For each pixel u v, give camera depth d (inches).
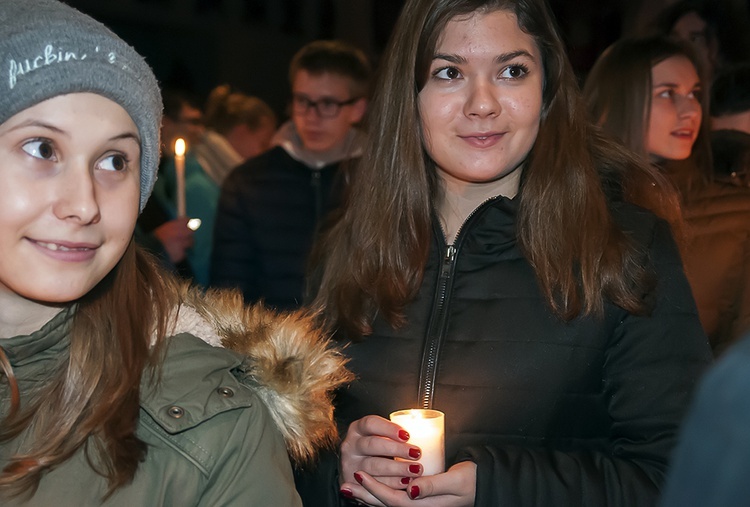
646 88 110.3
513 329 70.7
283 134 148.3
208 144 179.0
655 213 75.9
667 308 68.9
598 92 114.2
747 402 26.8
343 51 143.9
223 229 143.0
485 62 71.2
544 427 69.6
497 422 70.0
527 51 71.4
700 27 140.4
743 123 118.5
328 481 73.2
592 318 69.4
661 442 66.7
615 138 79.0
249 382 58.3
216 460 53.0
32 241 49.7
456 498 65.8
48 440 51.0
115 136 50.6
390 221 75.7
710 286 105.3
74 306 53.6
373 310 76.4
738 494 26.6
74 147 49.5
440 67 72.4
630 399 68.6
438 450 67.0
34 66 48.0
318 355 59.6
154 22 324.5
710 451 27.5
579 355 69.5
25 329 53.8
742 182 108.7
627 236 70.2
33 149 49.3
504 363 70.2
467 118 71.2
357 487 68.9
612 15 198.1
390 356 74.3
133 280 55.0
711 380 28.2
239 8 345.1
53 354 53.6
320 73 141.1
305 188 142.7
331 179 142.9
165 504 51.9
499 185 75.3
